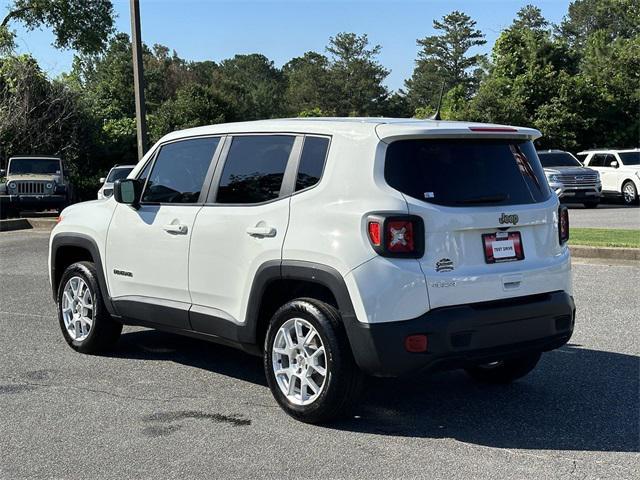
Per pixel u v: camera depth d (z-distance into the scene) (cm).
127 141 3669
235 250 546
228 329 557
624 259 1223
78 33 4012
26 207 2192
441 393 579
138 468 434
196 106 5116
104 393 581
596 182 2380
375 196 473
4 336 775
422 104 9488
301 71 9856
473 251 486
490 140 518
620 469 429
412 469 429
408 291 458
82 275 693
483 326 473
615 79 3697
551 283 518
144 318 636
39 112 3247
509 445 467
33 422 514
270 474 423
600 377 613
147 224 623
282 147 541
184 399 565
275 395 521
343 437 482
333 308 493
